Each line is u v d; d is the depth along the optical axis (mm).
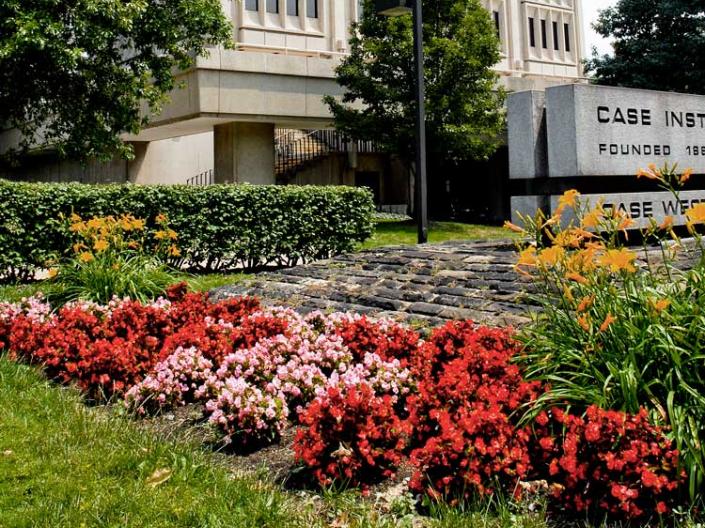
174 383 4793
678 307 3598
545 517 3027
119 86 17703
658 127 10492
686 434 3041
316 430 3527
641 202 10117
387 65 20016
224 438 4176
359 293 7859
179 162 28531
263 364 4809
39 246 10938
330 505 3232
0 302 7301
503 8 34375
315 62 21594
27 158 34281
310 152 26906
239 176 21641
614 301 3822
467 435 3293
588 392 3484
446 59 19422
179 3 17078
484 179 29703
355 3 28875
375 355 4832
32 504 3266
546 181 9852
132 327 6074
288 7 27172
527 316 5883
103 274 8039
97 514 3141
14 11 14664
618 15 27672
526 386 3674
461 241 11328
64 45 15094
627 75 27141
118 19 15719
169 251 11344
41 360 5781
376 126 20016
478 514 3014
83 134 17859
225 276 11828
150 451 3900
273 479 3594
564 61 37188
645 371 3469
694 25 26203
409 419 3695
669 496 2928
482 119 20375
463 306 6695
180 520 3109
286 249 13211
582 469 2980
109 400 4902
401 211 28422
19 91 17047
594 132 9672
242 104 20359
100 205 11344
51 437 4109
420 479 3234
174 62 18500
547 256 3887
